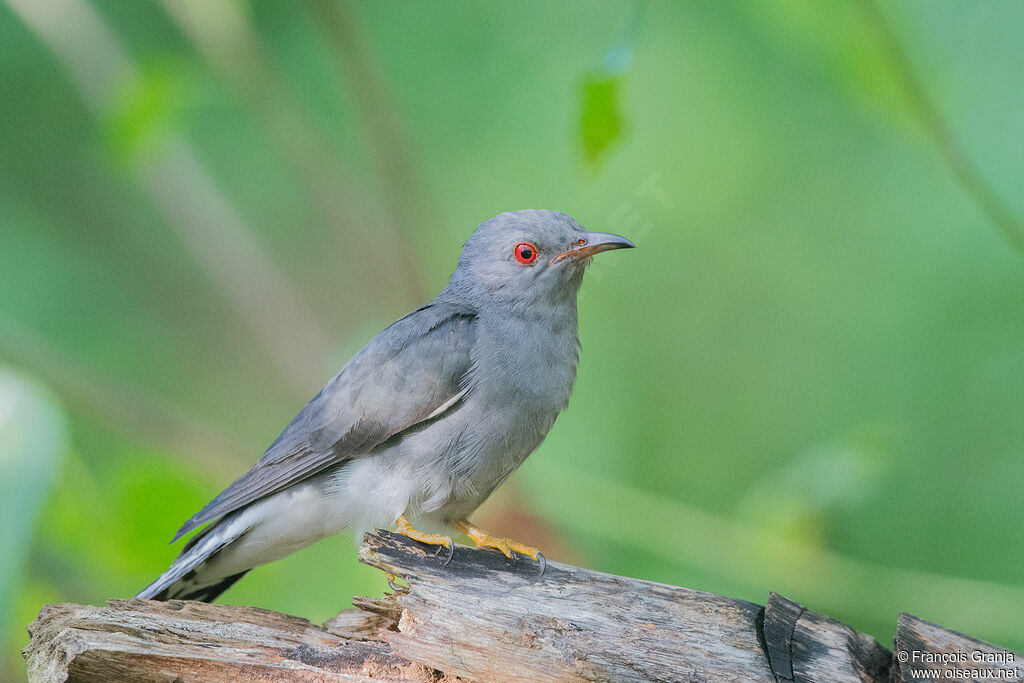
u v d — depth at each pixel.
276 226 14.55
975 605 10.20
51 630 7.24
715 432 12.52
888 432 10.68
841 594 10.48
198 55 13.41
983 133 11.45
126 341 14.09
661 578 11.46
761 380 12.56
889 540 11.35
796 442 12.16
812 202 12.70
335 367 12.29
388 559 7.94
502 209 13.12
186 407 14.26
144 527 10.77
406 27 13.71
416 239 12.44
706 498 12.32
